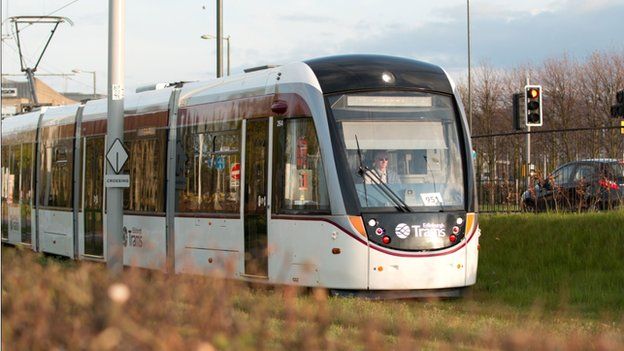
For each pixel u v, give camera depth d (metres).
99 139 23.03
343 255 15.62
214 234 18.34
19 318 6.33
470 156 16.69
